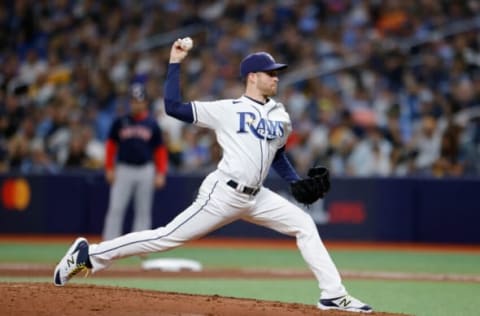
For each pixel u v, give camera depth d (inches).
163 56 3122.5
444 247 2488.9
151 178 1979.6
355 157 2632.9
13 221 2541.8
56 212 2532.0
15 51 3250.5
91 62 3120.1
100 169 2642.7
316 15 3243.1
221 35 3211.1
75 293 1058.1
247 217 1069.8
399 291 1469.0
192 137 2704.2
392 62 2994.6
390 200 2517.2
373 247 2468.0
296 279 1658.5
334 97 2851.9
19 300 1006.4
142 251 1081.4
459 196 2501.2
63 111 2829.7
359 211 2517.2
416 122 2819.9
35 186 2536.9
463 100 2805.1
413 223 2517.2
